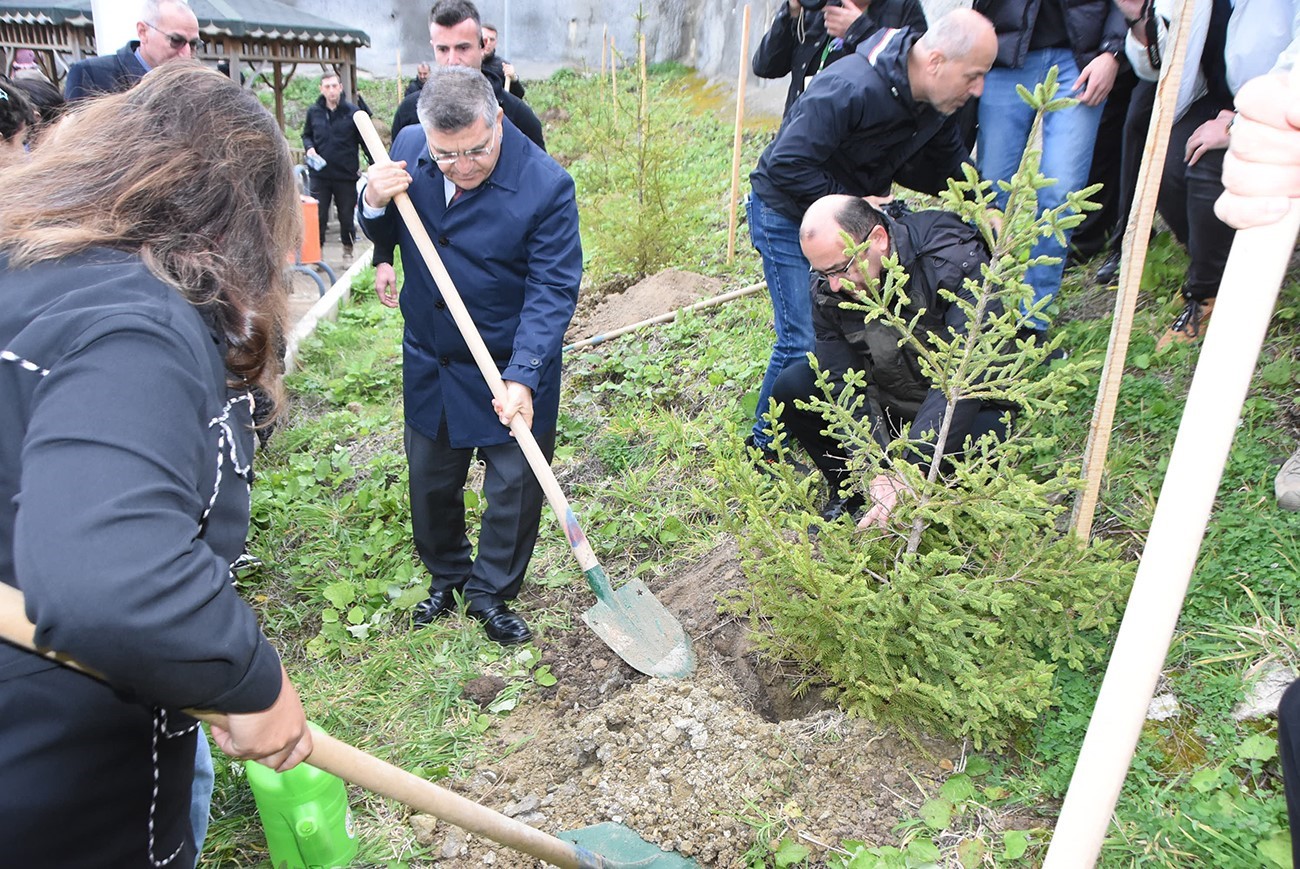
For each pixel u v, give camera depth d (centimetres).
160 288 133
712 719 275
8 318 131
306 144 1030
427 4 2000
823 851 244
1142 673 151
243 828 268
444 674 329
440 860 257
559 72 1769
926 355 243
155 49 487
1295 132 135
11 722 135
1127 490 316
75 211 137
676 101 1162
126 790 148
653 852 247
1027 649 257
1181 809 230
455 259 315
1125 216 418
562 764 281
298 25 1297
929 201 572
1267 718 243
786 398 346
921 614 244
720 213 739
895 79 327
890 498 272
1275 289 140
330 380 605
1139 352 368
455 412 327
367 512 432
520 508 334
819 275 312
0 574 137
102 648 112
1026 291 225
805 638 284
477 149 288
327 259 1070
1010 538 253
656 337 545
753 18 1361
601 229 680
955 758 261
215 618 122
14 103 301
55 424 115
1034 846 233
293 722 144
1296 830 137
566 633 348
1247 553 277
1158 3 346
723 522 282
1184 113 367
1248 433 313
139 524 113
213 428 138
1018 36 386
